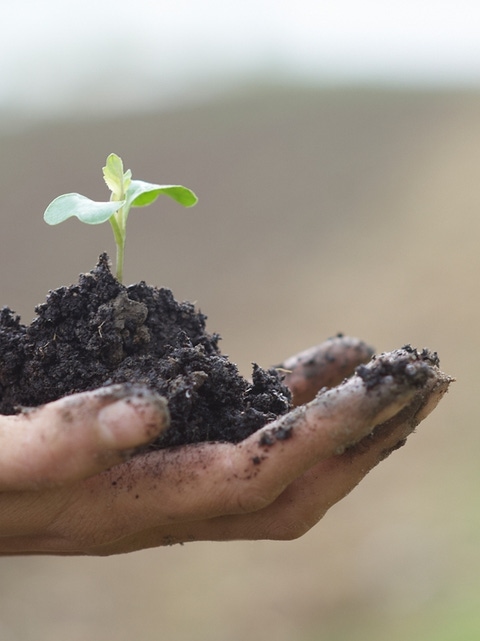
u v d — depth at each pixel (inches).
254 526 22.7
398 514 61.2
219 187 142.1
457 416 73.8
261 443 21.5
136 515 22.1
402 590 52.1
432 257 112.9
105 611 56.1
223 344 91.8
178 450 22.0
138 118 167.6
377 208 135.0
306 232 126.6
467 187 137.2
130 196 24.3
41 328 23.4
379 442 22.1
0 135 152.7
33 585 59.6
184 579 59.1
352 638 49.3
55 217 23.5
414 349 22.3
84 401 20.4
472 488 61.6
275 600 54.7
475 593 48.2
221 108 177.8
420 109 183.6
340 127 170.4
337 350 27.3
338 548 59.4
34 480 20.9
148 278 109.5
